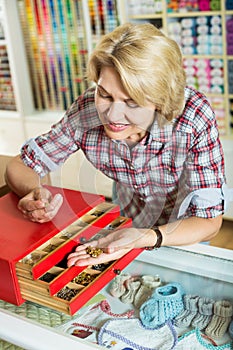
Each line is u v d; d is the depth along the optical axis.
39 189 1.28
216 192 1.24
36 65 3.73
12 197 1.35
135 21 3.23
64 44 3.53
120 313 0.99
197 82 3.07
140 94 1.02
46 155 1.36
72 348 0.91
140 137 1.16
